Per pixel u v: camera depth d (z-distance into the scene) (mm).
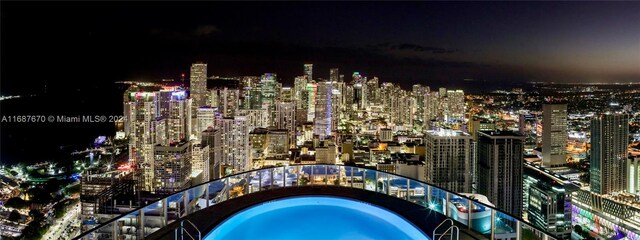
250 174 11977
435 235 9141
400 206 10742
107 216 40656
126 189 48469
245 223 10258
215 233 9602
